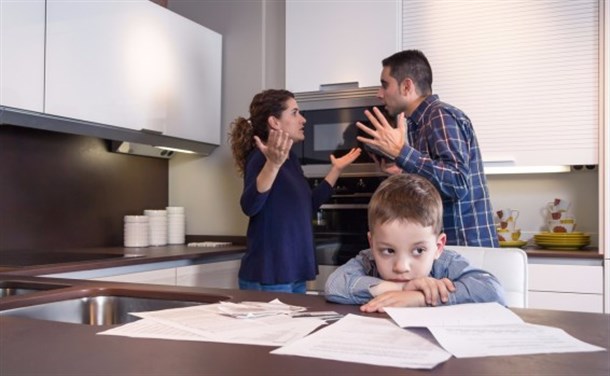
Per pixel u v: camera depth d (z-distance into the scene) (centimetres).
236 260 293
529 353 70
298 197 225
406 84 214
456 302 104
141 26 266
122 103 254
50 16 219
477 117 279
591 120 260
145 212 305
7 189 240
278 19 322
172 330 83
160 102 278
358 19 289
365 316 94
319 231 292
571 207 295
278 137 192
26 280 150
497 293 108
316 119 294
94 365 65
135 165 314
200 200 333
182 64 293
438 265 120
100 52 243
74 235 274
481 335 77
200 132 308
